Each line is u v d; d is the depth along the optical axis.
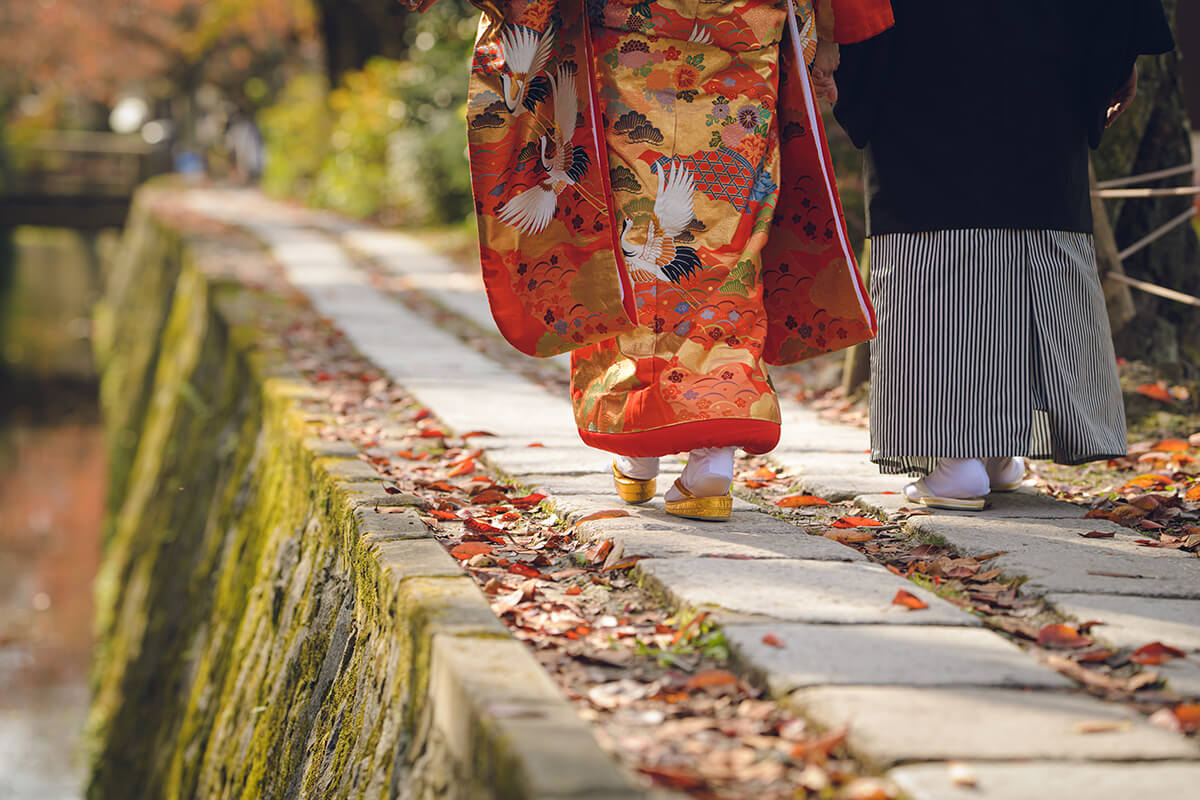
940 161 4.84
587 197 4.43
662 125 4.41
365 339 11.43
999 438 4.84
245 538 8.10
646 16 4.37
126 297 35.50
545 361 10.36
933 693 3.03
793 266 4.74
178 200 36.62
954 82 4.80
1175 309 8.62
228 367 11.81
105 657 15.69
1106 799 2.50
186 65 58.59
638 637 3.62
